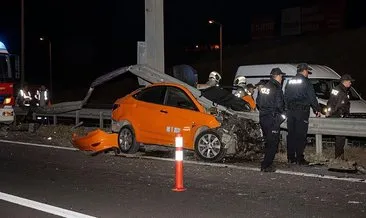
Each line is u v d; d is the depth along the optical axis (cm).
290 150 1121
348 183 916
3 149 1411
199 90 1290
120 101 1326
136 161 1189
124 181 964
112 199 822
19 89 2158
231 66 6425
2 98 1823
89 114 1888
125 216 721
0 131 1878
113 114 1333
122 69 1577
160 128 1220
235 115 1195
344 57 5312
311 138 1468
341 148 1170
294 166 1088
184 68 1572
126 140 1287
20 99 2147
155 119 1228
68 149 1399
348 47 5525
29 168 1111
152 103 1250
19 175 1033
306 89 1094
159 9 1639
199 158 1169
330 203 779
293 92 1099
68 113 1977
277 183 923
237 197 824
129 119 1280
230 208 757
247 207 761
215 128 1149
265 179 960
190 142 1182
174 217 713
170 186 916
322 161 1144
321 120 1191
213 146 1143
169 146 1234
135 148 1275
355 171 1023
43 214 738
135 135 1268
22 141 1595
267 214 723
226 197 826
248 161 1162
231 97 1295
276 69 1030
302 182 929
